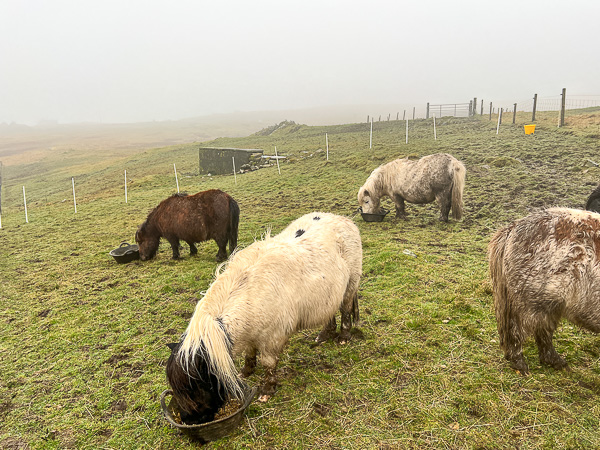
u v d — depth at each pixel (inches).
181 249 368.8
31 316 239.5
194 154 1359.5
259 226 418.3
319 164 745.0
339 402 143.5
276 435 129.8
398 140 878.4
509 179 482.0
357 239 179.2
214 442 128.3
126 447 130.5
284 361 171.3
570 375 149.0
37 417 148.0
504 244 148.4
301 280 145.7
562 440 121.0
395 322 196.1
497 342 171.8
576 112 1000.2
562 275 133.4
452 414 134.2
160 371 172.4
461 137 792.9
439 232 344.2
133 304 246.4
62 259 363.9
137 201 659.4
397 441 124.4
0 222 598.5
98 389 162.4
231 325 129.0
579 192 402.6
